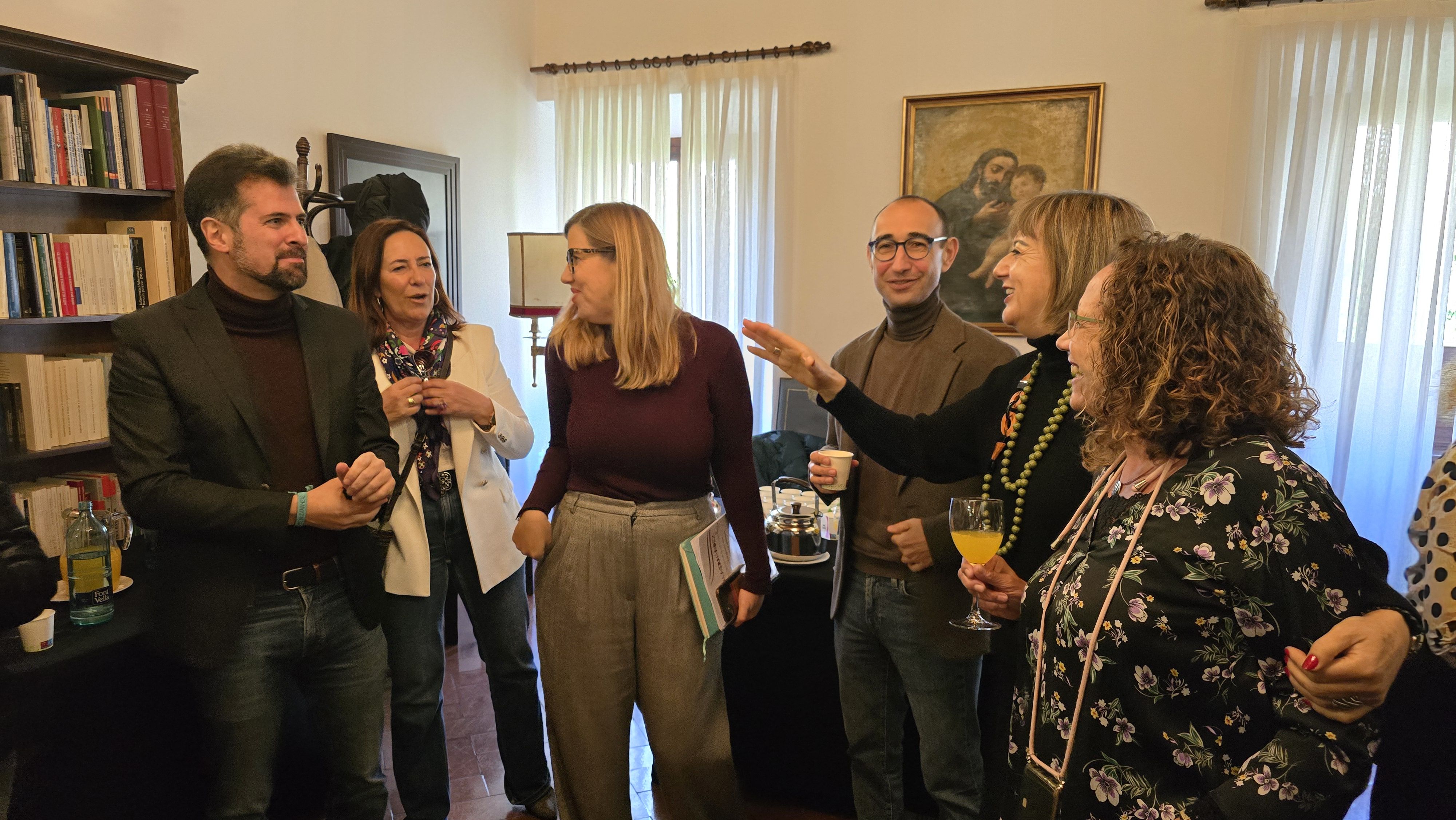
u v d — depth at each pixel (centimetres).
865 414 170
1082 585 105
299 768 243
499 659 238
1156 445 102
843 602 205
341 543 183
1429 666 107
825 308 478
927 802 231
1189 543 95
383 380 223
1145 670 98
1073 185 429
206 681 167
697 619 180
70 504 253
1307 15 385
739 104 474
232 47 330
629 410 177
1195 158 412
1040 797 107
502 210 496
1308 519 91
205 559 167
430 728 223
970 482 187
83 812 198
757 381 491
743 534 185
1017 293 150
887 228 196
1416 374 386
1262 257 401
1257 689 94
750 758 249
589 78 498
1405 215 380
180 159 277
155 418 163
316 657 185
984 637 181
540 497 193
